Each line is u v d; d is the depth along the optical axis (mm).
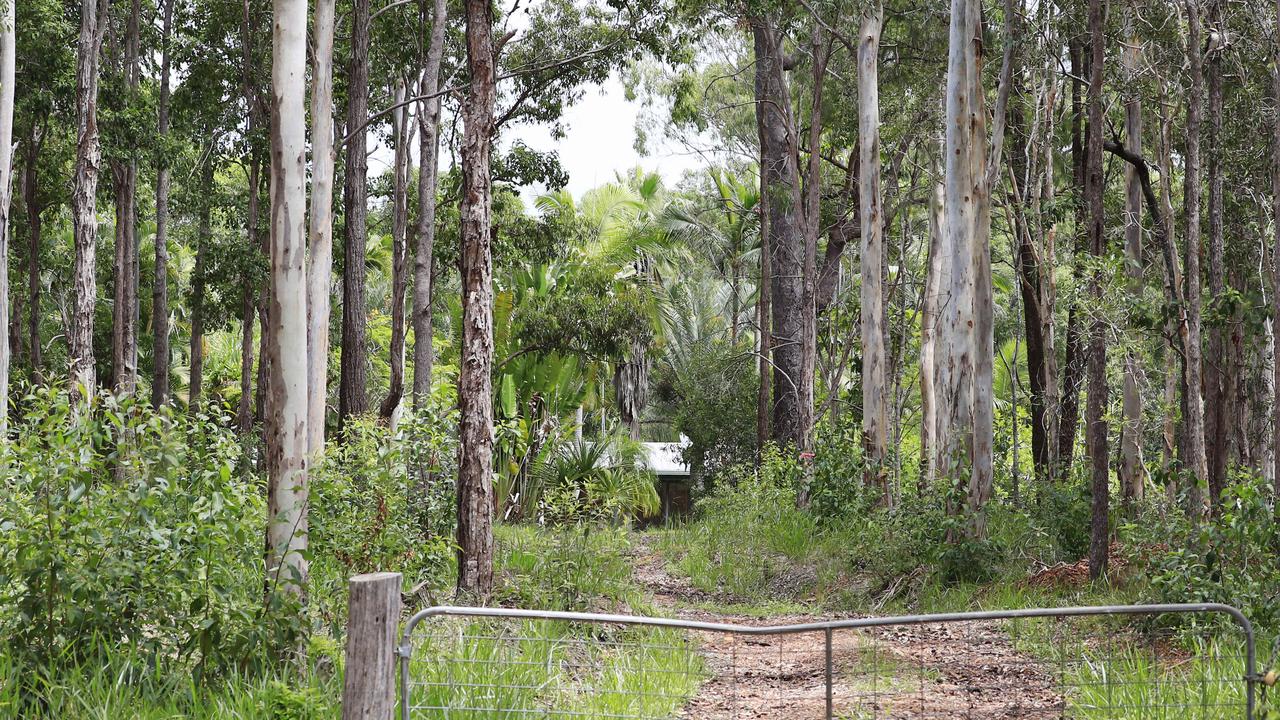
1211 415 15258
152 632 6574
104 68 23344
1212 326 13336
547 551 12250
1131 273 17219
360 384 19000
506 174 24734
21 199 27453
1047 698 7422
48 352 31469
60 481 6230
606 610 11367
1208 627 8312
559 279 30547
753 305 42906
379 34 22359
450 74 23141
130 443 6746
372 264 42125
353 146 18984
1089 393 12008
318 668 6766
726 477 28406
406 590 10359
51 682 5902
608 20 22281
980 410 15109
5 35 18516
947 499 14727
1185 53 15273
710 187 38688
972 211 15383
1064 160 21828
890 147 24781
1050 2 16562
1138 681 6934
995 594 12703
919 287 29688
